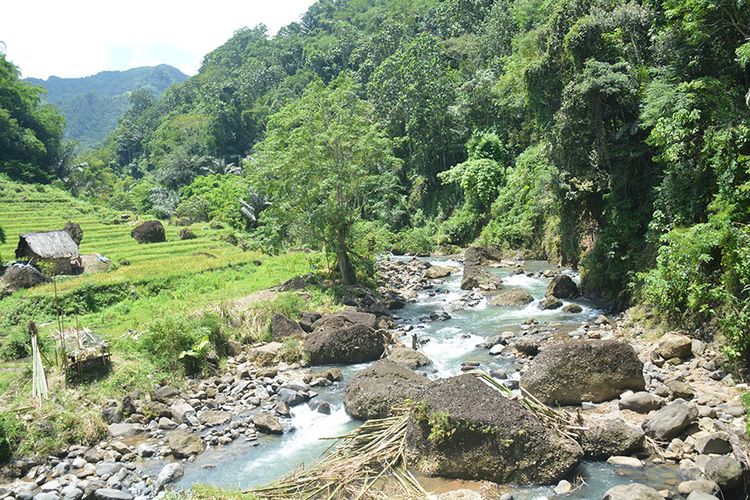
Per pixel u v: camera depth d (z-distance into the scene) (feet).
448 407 35.76
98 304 91.20
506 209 141.90
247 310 71.20
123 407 48.24
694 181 59.77
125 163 487.61
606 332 61.05
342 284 90.94
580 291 81.92
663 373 47.37
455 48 227.20
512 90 145.38
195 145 382.01
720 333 49.34
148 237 147.13
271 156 96.22
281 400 50.03
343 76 98.84
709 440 34.50
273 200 95.40
